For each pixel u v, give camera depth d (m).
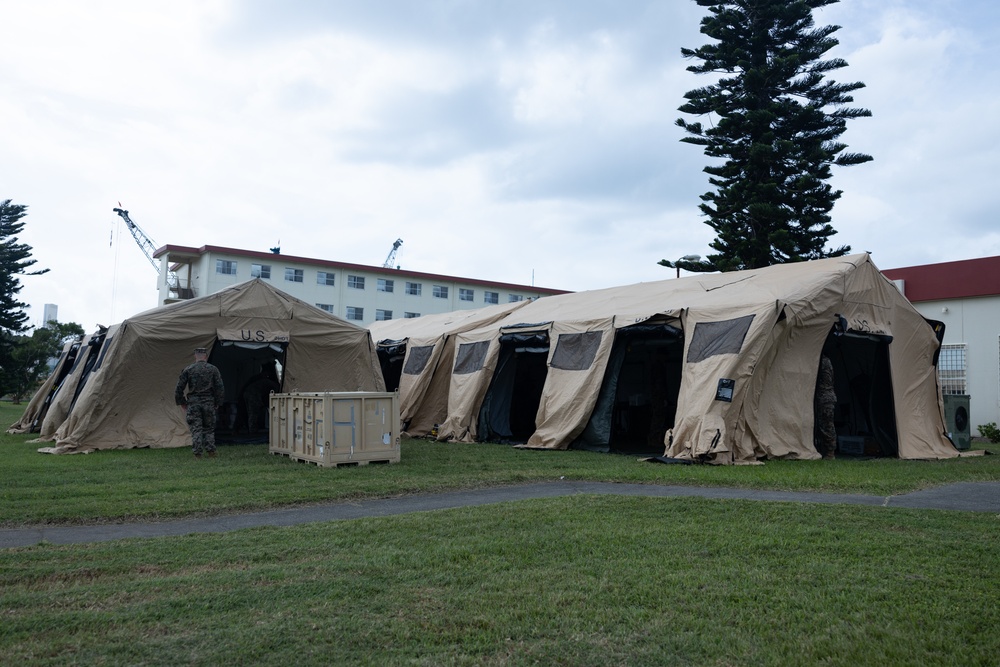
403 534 6.20
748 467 10.79
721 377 11.63
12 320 42.28
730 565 5.16
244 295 14.91
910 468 10.81
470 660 3.56
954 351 19.98
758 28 29.75
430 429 18.05
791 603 4.35
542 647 3.72
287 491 8.49
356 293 54.09
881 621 4.04
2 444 14.81
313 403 11.27
